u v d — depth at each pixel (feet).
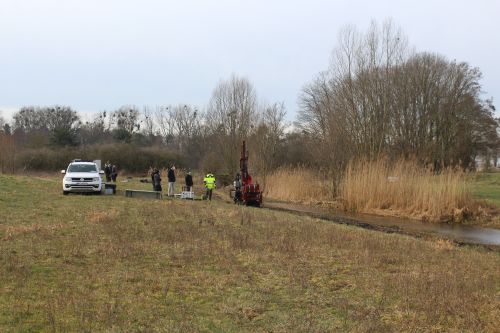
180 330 20.29
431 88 171.53
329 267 32.81
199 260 33.22
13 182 93.97
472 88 177.27
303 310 23.75
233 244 38.78
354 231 51.57
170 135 294.66
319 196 103.65
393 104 153.58
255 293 26.17
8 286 25.54
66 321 20.88
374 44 123.65
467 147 171.53
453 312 23.81
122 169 201.98
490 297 26.68
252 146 148.36
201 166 181.57
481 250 48.78
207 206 69.00
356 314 23.08
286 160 157.38
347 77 121.39
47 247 35.22
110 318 21.36
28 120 298.76
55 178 148.05
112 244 37.17
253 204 84.17
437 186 78.69
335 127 110.63
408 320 22.50
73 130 254.06
